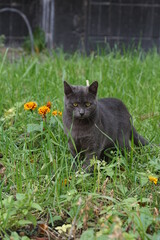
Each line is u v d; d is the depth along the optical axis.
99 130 4.49
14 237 3.33
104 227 3.29
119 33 10.65
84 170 4.20
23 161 4.36
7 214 3.42
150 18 10.59
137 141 5.10
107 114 4.79
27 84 6.77
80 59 8.05
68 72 7.01
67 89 4.46
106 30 10.62
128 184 4.26
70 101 4.41
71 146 4.52
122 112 5.04
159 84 6.83
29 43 11.92
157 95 6.39
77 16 10.55
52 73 6.95
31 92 6.18
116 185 4.05
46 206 3.87
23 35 13.00
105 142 4.70
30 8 13.02
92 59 7.89
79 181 3.96
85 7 10.52
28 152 4.64
